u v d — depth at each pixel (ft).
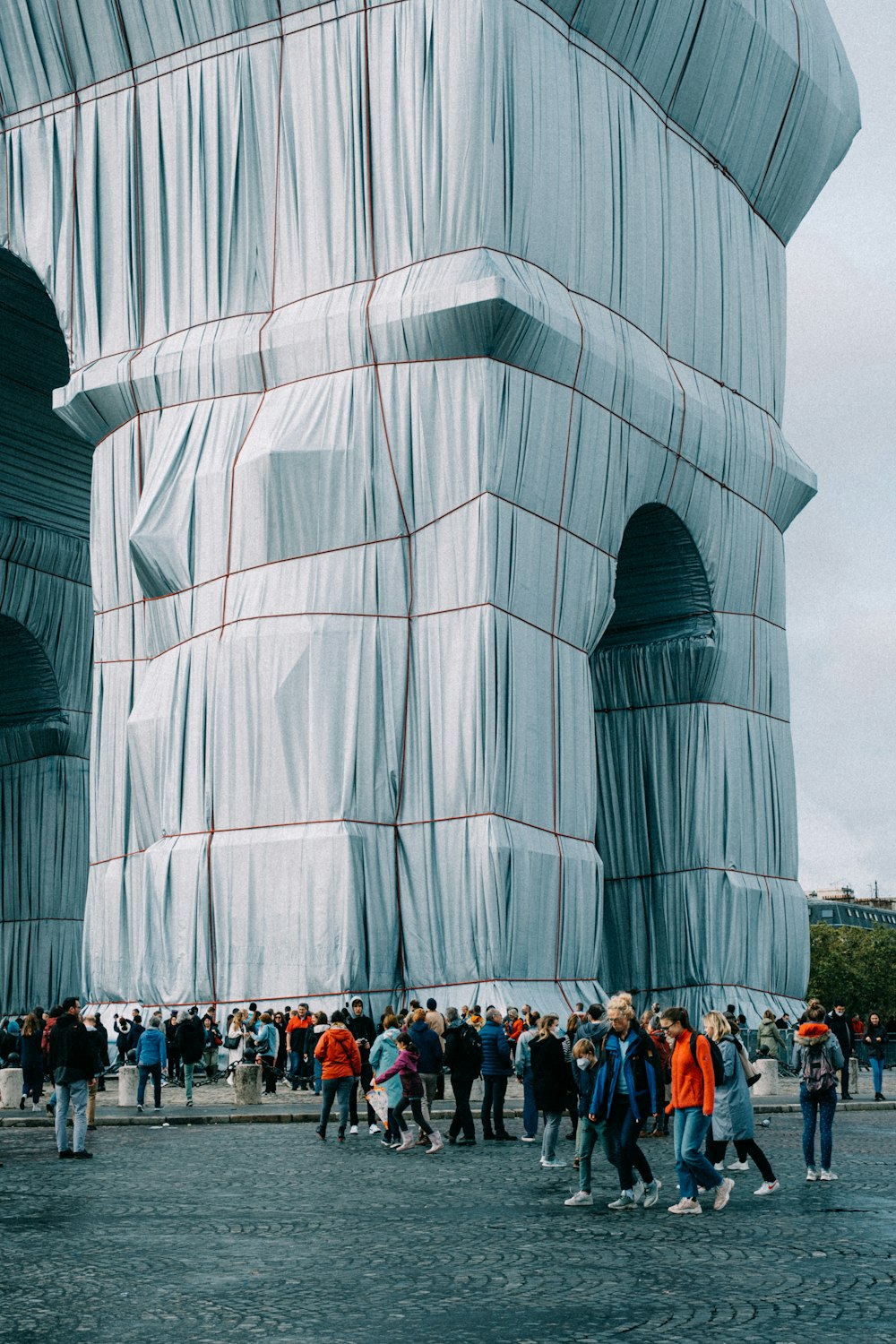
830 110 147.43
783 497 144.46
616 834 138.21
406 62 112.98
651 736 137.08
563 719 111.96
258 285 119.34
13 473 169.48
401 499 109.60
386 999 105.09
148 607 119.44
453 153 110.22
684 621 135.85
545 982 106.93
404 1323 25.71
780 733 142.72
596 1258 32.19
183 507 116.88
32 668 176.86
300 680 108.06
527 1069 63.00
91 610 179.63
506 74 110.93
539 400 111.04
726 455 133.49
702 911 133.28
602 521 117.60
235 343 117.19
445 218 110.22
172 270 123.44
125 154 126.41
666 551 133.18
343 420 110.93
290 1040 94.27
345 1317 26.23
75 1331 25.20
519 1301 27.63
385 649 108.47
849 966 351.67
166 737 114.32
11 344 159.74
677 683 135.64
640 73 125.70
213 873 108.99
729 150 138.21
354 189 114.42
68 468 174.50
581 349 113.50
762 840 138.41
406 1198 42.63
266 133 119.14
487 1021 63.52
